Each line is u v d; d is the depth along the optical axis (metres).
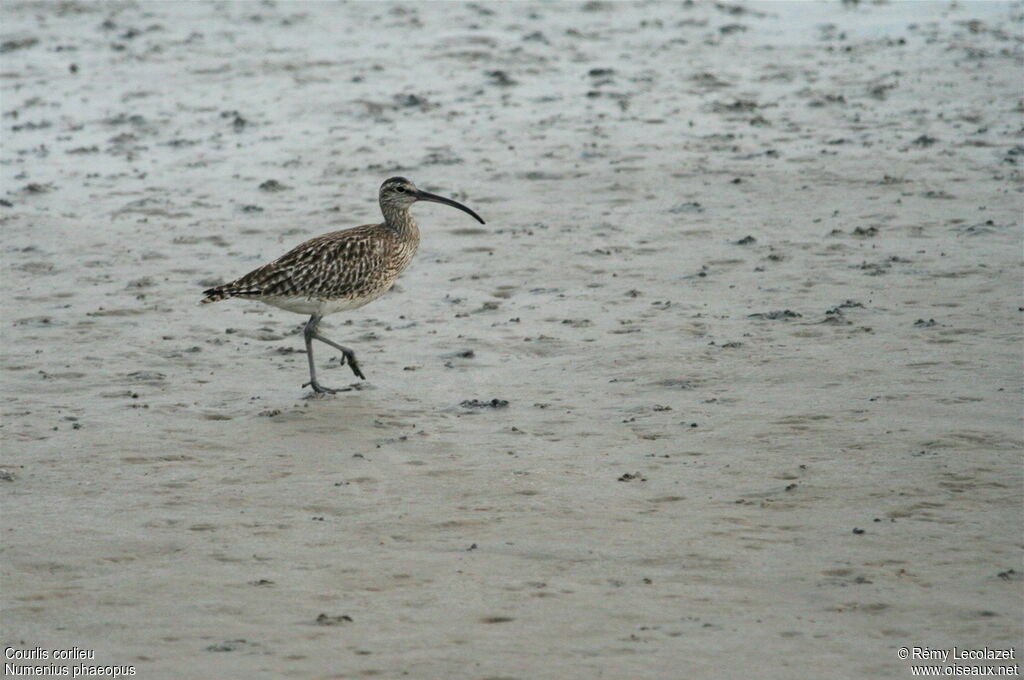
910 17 34.69
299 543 10.68
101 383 14.73
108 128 26.44
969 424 12.70
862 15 35.09
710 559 10.20
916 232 19.34
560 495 11.52
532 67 30.48
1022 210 20.19
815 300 16.77
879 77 28.97
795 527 10.73
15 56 32.22
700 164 23.25
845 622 9.15
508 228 20.34
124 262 19.19
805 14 35.44
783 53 31.44
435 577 10.00
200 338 16.25
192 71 30.67
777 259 18.41
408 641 8.98
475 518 11.11
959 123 25.30
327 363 15.38
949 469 11.70
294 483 11.94
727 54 31.44
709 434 12.82
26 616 9.48
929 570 9.90
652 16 35.28
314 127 26.28
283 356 15.65
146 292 17.95
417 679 8.47
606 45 32.44
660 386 14.20
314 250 14.81
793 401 13.56
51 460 12.53
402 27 34.31
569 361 15.06
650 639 8.96
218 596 9.73
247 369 15.22
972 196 21.00
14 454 12.68
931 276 17.47
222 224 20.84
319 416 13.65
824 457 12.12
